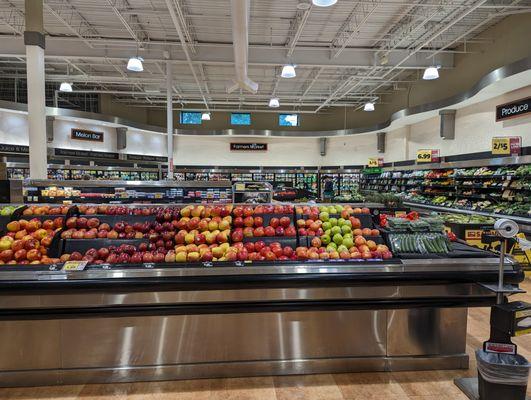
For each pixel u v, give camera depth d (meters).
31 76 5.82
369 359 2.65
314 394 2.38
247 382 2.52
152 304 2.40
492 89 7.77
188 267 2.43
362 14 7.82
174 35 9.03
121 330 2.53
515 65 6.58
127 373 2.52
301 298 2.47
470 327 3.46
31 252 2.54
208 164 17.45
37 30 5.82
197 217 2.99
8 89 13.30
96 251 2.63
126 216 3.09
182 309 2.41
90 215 3.10
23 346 2.48
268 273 2.43
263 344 2.62
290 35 8.85
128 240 2.82
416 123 13.26
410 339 2.69
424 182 11.79
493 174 8.34
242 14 5.18
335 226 2.96
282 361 2.62
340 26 8.41
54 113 11.20
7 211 3.03
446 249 2.78
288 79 13.25
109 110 15.23
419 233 2.90
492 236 2.37
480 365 2.15
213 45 9.48
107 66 11.85
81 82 13.23
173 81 13.54
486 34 9.28
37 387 2.47
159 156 15.73
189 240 2.75
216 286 2.38
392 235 2.86
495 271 2.52
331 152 17.86
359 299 2.51
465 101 9.09
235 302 2.44
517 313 2.09
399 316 2.67
